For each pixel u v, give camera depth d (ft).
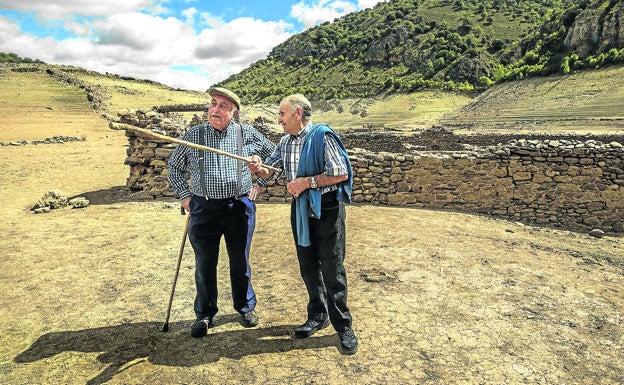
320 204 10.52
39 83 221.66
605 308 14.60
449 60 533.96
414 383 10.02
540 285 16.57
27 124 120.37
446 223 27.89
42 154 57.77
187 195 11.69
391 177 33.50
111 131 109.70
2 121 125.08
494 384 10.01
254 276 17.11
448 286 16.02
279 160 12.21
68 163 50.83
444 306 14.23
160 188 33.37
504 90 314.96
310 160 10.58
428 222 27.68
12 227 24.70
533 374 10.44
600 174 31.58
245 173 11.94
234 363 10.80
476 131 164.76
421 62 559.79
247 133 12.46
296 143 11.03
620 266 20.71
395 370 10.51
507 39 579.48
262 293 15.37
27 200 32.35
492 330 12.64
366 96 488.02
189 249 20.54
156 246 21.11
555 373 10.52
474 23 653.71
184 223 25.67
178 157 11.80
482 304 14.47
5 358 11.06
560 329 12.85
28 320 13.26
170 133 34.47
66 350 11.46
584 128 143.23
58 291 15.55
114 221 26.18
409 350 11.44
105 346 11.68
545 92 275.59
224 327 12.73
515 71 338.54
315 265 11.81
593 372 10.63
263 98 634.43
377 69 609.42
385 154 34.45
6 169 45.27
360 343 11.76
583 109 202.28
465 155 33.40
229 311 13.88
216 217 11.55
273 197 33.32
